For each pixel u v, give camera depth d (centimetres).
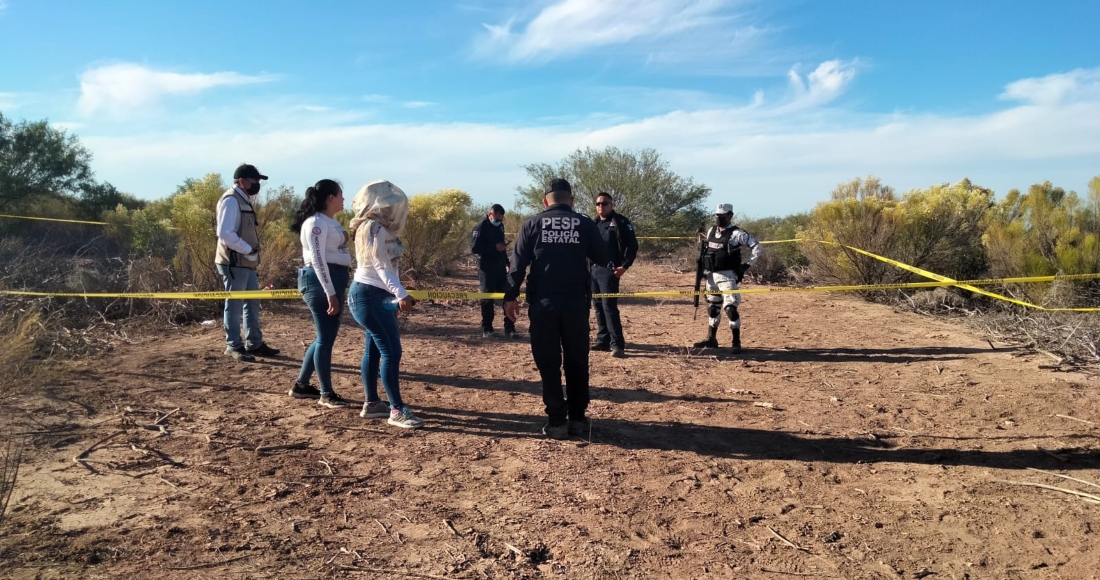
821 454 511
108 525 375
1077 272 964
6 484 380
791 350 864
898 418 593
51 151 1698
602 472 472
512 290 533
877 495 440
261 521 388
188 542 361
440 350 837
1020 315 951
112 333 836
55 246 1223
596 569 349
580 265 525
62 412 553
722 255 841
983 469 481
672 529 393
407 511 407
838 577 344
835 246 1320
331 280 561
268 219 1184
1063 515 409
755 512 415
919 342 898
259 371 702
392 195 531
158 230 1326
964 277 1249
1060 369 738
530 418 584
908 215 1277
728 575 346
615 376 730
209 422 548
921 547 374
